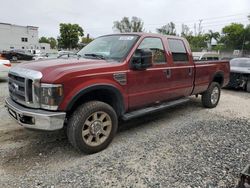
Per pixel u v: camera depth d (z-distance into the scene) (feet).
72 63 11.94
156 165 11.09
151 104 15.44
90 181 9.78
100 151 12.41
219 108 22.06
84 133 11.64
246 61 35.99
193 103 23.65
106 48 14.71
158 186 9.53
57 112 10.64
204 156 12.03
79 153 12.17
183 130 15.74
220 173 10.50
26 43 207.92
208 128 16.21
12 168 10.68
